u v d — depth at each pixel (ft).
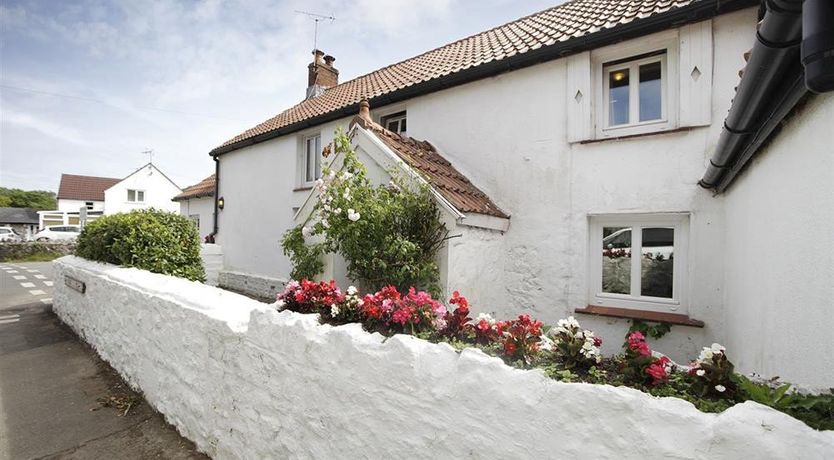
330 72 48.01
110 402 14.20
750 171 11.04
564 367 6.72
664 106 16.55
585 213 17.37
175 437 12.01
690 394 5.53
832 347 6.34
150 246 20.25
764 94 7.82
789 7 5.42
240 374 10.11
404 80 26.43
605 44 16.81
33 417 13.17
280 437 8.99
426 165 18.28
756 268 10.42
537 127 18.81
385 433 7.02
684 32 15.33
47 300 33.40
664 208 15.67
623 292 17.13
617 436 4.76
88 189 145.89
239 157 39.17
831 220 6.41
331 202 14.83
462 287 15.79
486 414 5.81
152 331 13.93
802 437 3.88
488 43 26.86
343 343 7.82
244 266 37.81
